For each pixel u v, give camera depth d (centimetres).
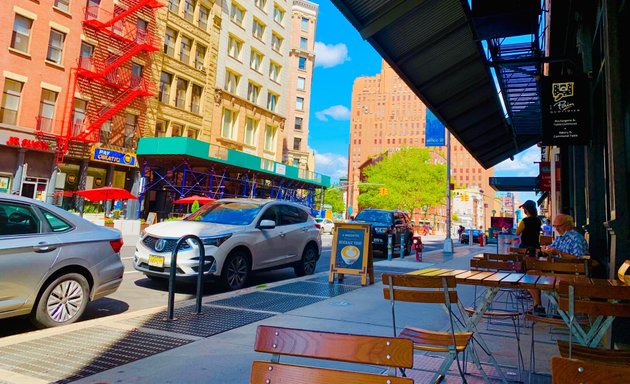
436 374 325
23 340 470
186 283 953
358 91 15512
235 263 877
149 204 3503
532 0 777
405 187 7388
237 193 4188
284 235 1020
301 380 179
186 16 3597
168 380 365
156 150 3056
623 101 524
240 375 380
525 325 630
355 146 15262
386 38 802
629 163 513
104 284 612
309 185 5047
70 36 2738
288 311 648
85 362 404
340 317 615
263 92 4575
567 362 151
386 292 375
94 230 619
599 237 763
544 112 817
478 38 856
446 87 1082
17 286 512
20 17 2503
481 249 2770
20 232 535
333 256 973
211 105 3866
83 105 2838
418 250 1636
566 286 341
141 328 529
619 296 327
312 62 7000
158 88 3306
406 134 14325
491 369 432
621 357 255
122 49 3044
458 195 12975
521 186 3288
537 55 1027
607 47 542
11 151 2475
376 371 411
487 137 1673
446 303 349
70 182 2814
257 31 4512
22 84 2511
